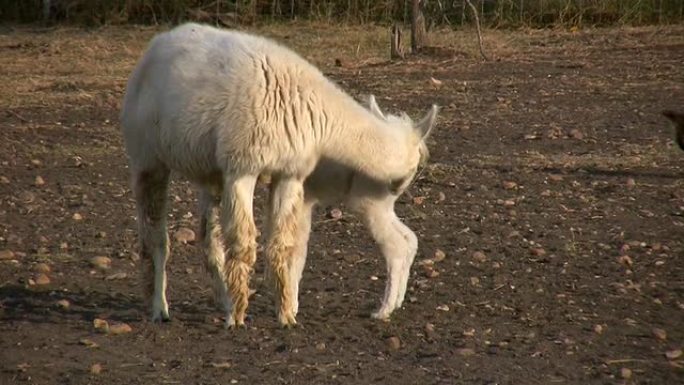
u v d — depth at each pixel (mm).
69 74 60594
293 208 23578
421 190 37375
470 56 67875
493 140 45469
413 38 68688
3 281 27469
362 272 29000
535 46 72375
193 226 33094
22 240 31172
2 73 60281
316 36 74688
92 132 46406
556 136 46312
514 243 31734
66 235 31906
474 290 27609
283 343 23391
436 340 23922
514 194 37219
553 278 28703
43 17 82688
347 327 24656
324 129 23406
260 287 27922
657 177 39781
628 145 44562
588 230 33250
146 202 24938
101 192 36938
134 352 22719
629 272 29250
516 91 56812
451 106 52562
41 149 42969
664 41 73562
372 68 63531
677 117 41250
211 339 23562
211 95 23016
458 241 31828
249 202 23094
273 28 78312
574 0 81500
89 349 22797
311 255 30297
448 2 81688
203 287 27703
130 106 24859
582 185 38562
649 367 22766
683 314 26188
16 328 24031
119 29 78812
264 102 22797
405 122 25000
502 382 21578
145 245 24953
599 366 22688
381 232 25266
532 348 23578
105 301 26359
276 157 22906
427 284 27938
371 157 23875
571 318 25641
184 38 24266
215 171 23672
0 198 35688
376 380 21453
